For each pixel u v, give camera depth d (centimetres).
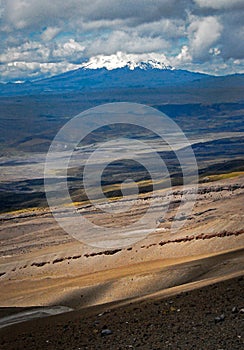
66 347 2517
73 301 5959
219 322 2395
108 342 2430
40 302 6288
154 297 3631
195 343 2161
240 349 2008
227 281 3434
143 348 2222
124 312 3133
